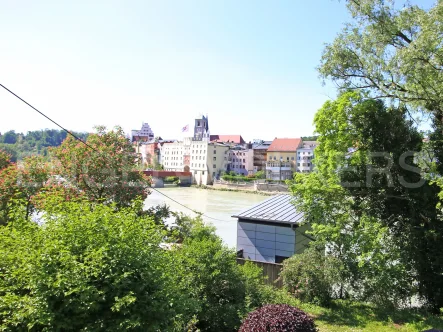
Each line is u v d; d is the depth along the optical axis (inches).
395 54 495.2
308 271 519.8
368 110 551.2
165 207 693.9
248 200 2586.1
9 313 194.1
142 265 227.9
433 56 436.1
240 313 355.9
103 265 204.4
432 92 473.1
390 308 506.6
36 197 526.0
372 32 518.3
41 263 198.8
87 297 190.2
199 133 6210.6
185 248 390.9
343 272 532.7
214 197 2802.7
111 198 637.9
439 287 515.5
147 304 218.4
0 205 556.7
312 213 584.4
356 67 579.5
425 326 410.9
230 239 1015.6
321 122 570.6
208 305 350.0
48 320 186.9
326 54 589.6
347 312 478.0
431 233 508.7
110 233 225.9
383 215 581.3
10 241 220.5
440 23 416.8
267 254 697.6
